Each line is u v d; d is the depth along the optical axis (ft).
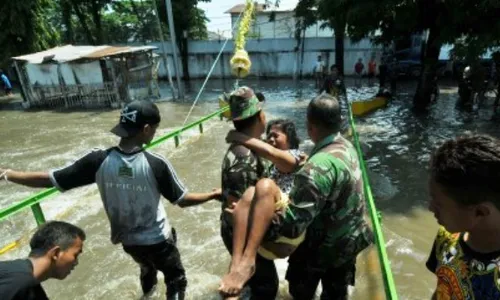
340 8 46.21
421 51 84.23
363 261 15.58
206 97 73.20
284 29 122.01
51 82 65.87
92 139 42.16
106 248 17.44
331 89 51.83
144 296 13.26
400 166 28.71
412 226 19.19
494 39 38.42
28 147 39.73
